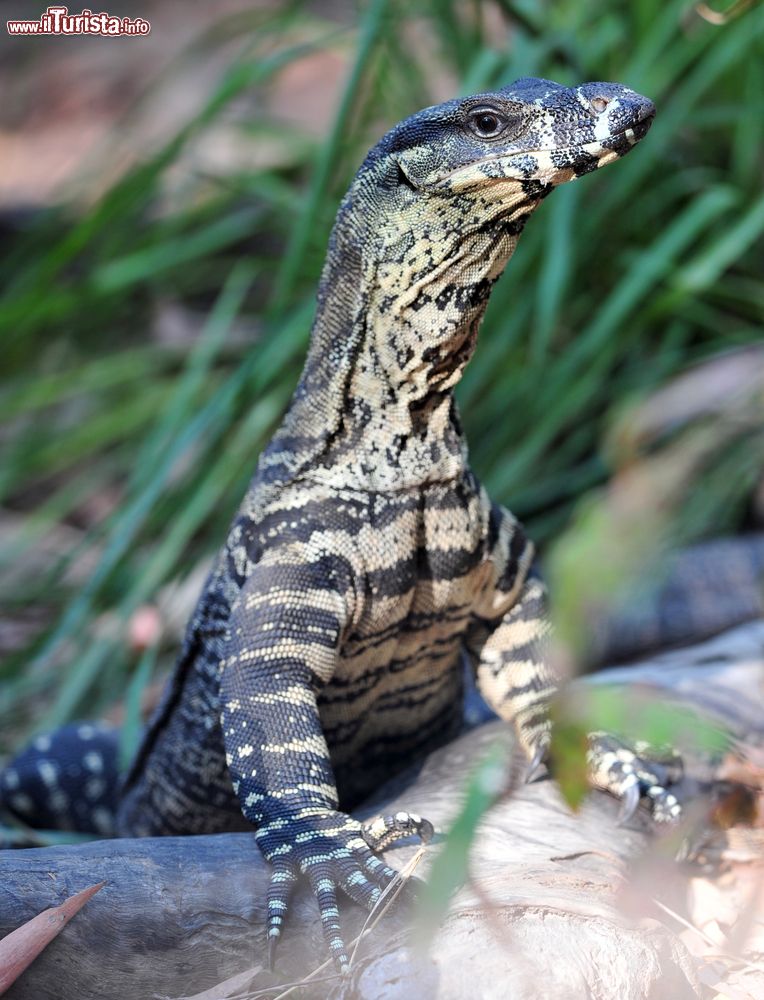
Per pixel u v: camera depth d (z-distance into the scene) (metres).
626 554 6.32
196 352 14.08
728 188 13.19
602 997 5.51
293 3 14.00
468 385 12.71
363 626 7.31
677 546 11.53
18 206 21.75
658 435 12.62
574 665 8.72
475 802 4.32
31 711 12.12
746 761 7.46
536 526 12.65
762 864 7.12
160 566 11.68
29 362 16.92
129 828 9.23
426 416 7.30
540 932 5.67
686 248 13.81
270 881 6.32
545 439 12.62
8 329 14.91
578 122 6.82
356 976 5.66
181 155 15.58
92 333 17.64
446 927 5.70
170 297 17.73
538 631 7.83
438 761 8.02
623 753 7.29
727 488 12.17
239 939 6.12
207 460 12.54
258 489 7.55
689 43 13.28
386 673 7.68
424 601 7.45
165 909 6.08
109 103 26.73
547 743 7.50
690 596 11.02
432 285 7.09
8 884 5.94
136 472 12.34
